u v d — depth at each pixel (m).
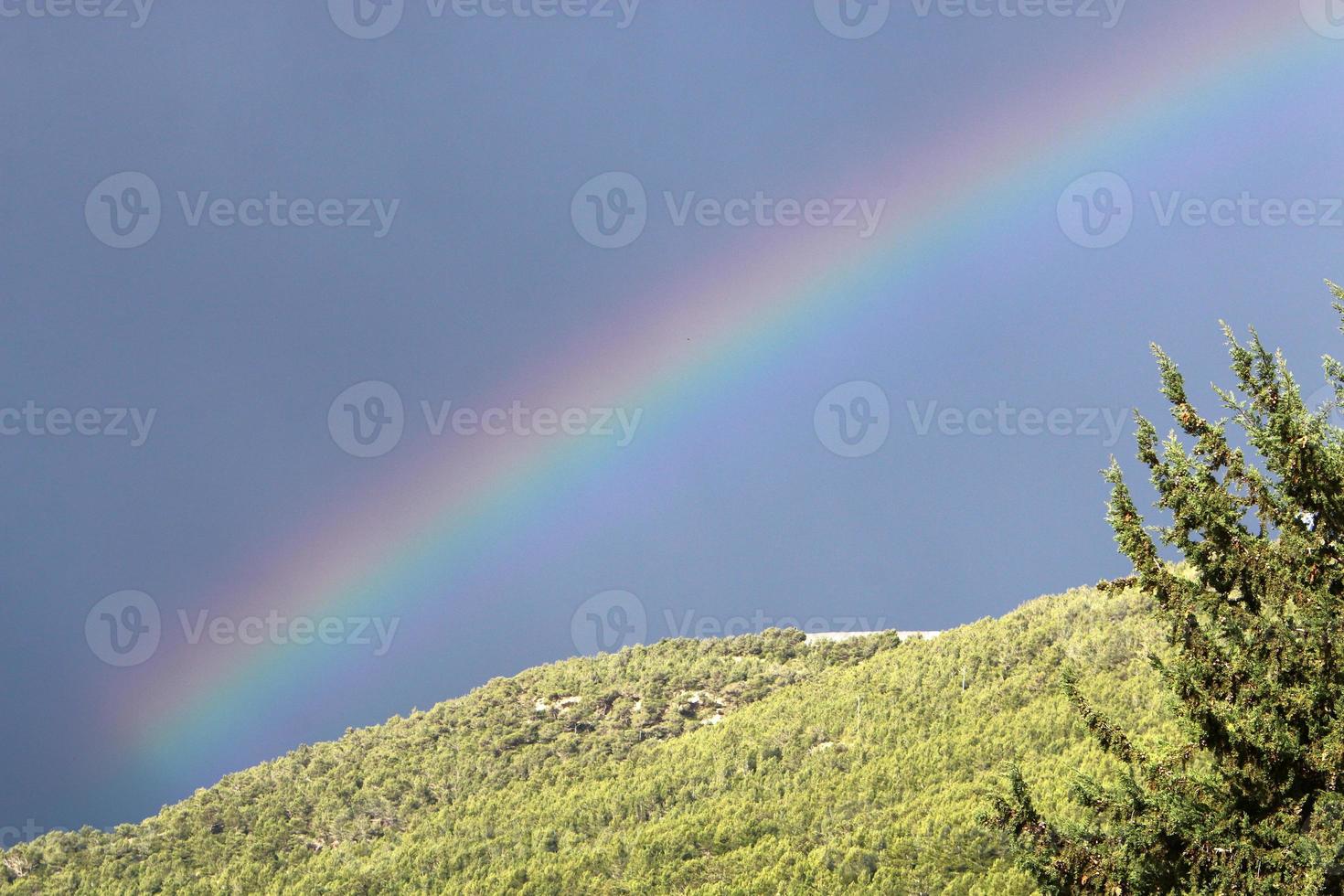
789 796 94.81
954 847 65.31
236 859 117.06
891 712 107.19
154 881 111.56
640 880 81.81
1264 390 14.34
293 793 136.12
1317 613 13.67
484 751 141.12
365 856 115.00
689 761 118.50
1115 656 93.62
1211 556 14.31
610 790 115.38
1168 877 13.84
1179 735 14.71
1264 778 13.74
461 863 103.12
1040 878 14.50
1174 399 14.77
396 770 139.75
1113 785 14.70
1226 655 14.12
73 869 116.12
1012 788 14.88
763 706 130.75
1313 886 12.65
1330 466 14.00
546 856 98.06
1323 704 13.62
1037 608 121.00
